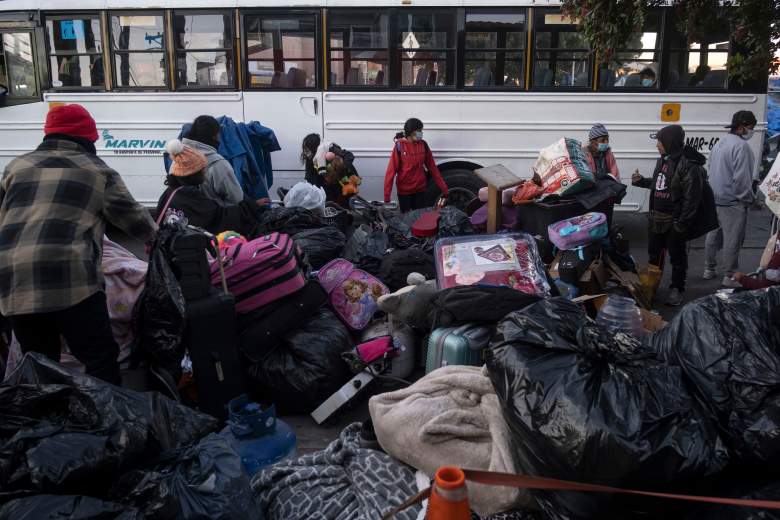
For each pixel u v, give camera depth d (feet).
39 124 27.68
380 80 27.12
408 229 19.83
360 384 12.94
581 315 8.71
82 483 7.19
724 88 26.68
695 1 16.67
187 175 15.93
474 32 26.61
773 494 6.79
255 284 13.08
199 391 11.96
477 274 13.92
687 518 6.93
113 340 11.41
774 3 15.49
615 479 6.82
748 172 20.30
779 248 12.66
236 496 7.37
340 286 15.20
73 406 7.82
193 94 27.25
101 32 27.02
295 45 26.94
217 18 26.84
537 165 19.65
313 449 11.95
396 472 8.68
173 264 12.08
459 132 27.35
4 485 6.88
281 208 18.94
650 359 8.00
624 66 26.71
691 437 6.96
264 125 27.45
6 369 12.54
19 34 27.30
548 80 26.94
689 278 22.52
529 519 7.98
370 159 27.58
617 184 19.33
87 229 10.87
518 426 7.57
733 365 7.70
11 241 10.48
